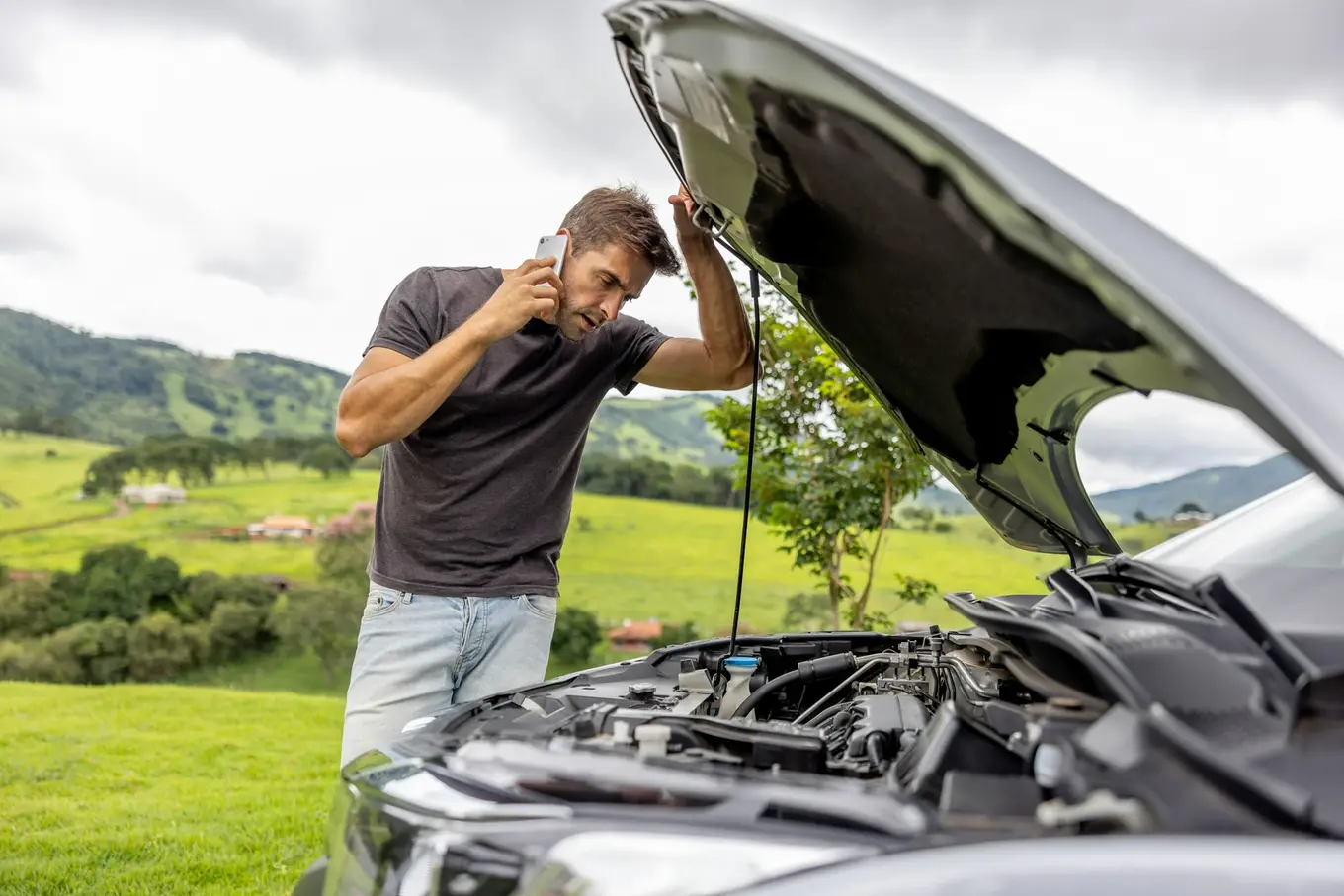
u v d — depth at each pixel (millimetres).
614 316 2242
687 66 1385
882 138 1214
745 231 1798
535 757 1165
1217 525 1653
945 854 912
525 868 1004
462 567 2354
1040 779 1023
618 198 2225
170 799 5391
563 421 2469
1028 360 1504
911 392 1915
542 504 2465
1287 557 1439
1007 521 2148
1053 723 1133
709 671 2080
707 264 2484
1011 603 1605
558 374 2428
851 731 1634
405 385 2057
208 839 4578
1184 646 1125
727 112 1409
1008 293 1318
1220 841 886
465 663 2389
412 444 2328
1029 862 884
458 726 1536
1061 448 1742
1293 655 1102
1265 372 949
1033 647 1363
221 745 7008
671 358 2623
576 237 2205
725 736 1320
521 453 2393
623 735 1281
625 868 973
